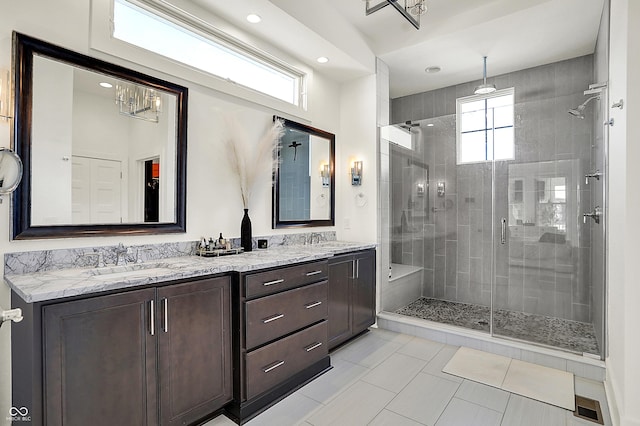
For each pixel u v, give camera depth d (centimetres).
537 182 322
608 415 200
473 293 383
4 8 162
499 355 285
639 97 173
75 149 185
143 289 158
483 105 413
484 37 315
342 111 387
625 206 177
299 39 288
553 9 268
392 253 390
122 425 150
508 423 192
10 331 162
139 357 156
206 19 246
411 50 342
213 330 188
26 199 167
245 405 197
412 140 401
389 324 349
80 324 138
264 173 288
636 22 174
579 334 295
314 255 250
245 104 281
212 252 235
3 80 154
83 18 188
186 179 236
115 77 201
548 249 316
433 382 239
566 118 310
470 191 377
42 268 173
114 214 200
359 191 371
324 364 258
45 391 129
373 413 202
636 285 172
